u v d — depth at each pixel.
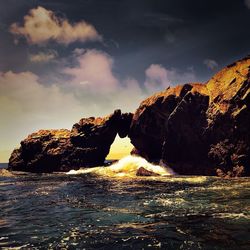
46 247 9.32
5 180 28.27
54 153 35.03
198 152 27.28
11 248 9.27
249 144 24.64
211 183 21.12
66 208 14.55
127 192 18.52
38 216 13.12
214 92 27.69
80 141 35.06
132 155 32.78
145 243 9.48
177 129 28.08
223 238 9.67
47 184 24.11
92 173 31.19
